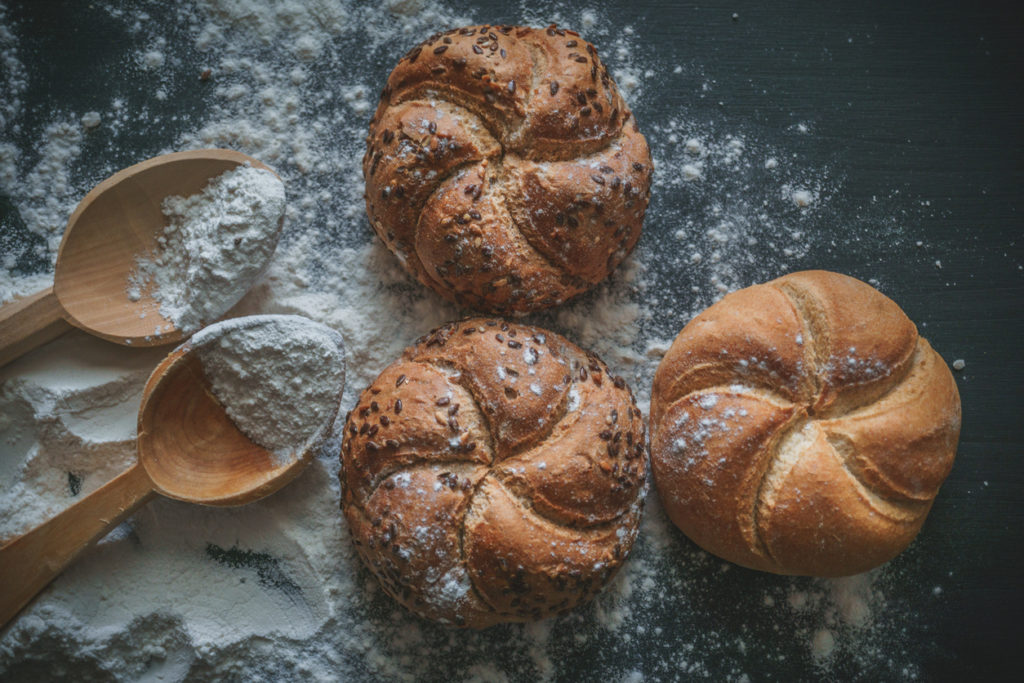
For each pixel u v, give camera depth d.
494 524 0.32
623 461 0.34
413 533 0.32
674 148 0.38
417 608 0.34
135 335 0.35
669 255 0.38
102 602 0.35
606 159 0.34
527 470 0.32
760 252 0.38
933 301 0.38
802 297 0.34
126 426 0.36
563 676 0.36
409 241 0.35
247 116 0.38
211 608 0.36
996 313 0.38
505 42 0.34
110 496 0.34
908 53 0.38
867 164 0.39
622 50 0.38
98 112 0.38
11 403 0.36
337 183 0.38
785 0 0.39
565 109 0.33
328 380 0.34
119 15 0.38
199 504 0.35
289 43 0.38
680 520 0.35
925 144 0.39
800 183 0.38
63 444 0.36
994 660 0.37
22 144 0.38
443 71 0.34
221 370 0.34
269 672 0.36
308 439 0.35
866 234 0.38
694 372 0.34
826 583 0.36
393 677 0.36
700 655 0.36
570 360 0.35
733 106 0.39
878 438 0.33
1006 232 0.38
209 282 0.35
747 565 0.35
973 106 0.39
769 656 0.36
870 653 0.36
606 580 0.34
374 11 0.38
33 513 0.35
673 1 0.39
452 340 0.34
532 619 0.34
